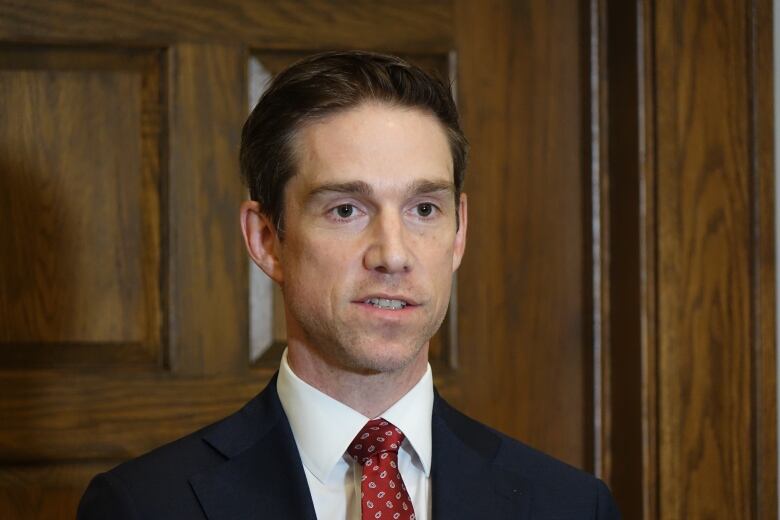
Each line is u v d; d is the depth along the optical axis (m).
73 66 3.92
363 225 2.52
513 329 4.16
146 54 3.97
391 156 2.50
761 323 4.06
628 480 4.11
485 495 2.68
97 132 3.93
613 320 4.18
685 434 4.04
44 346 3.90
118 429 3.93
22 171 3.88
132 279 3.95
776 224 4.09
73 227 3.91
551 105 4.18
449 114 2.68
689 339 4.04
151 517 2.54
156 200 3.96
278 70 4.04
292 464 2.61
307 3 4.05
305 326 2.56
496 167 4.15
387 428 2.61
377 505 2.54
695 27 4.05
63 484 3.90
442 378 4.12
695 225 4.05
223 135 3.99
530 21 4.18
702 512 4.05
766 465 4.07
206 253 3.97
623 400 4.13
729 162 4.07
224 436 2.69
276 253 2.68
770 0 4.09
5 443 3.86
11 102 3.88
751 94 4.07
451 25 4.14
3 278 3.87
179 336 3.96
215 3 3.99
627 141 4.09
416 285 2.50
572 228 4.19
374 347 2.48
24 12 3.87
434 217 2.57
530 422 4.17
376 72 2.59
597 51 4.16
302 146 2.57
